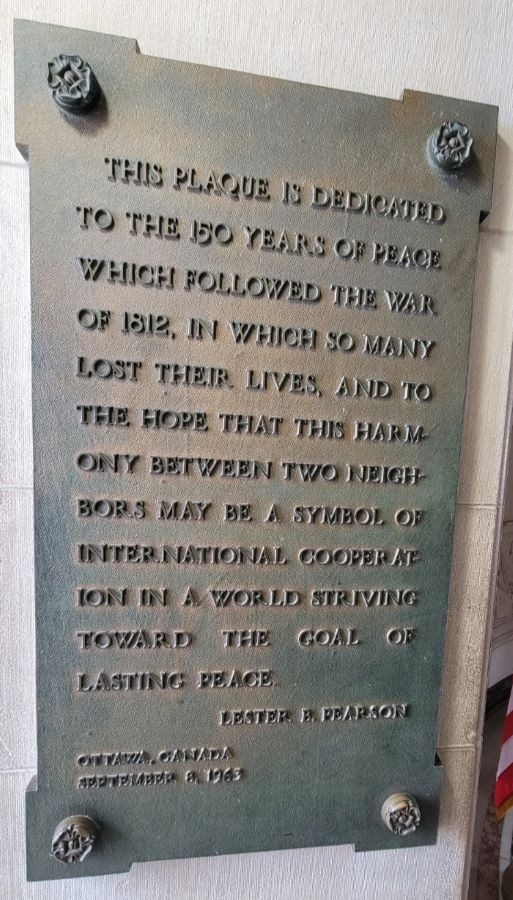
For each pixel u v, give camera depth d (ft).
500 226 3.16
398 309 2.95
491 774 6.51
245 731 3.08
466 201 2.96
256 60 2.87
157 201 2.68
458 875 3.60
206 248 2.75
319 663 3.11
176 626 2.94
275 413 2.90
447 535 3.14
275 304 2.84
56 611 2.81
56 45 2.51
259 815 3.15
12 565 2.95
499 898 5.42
